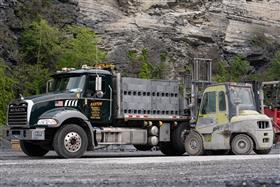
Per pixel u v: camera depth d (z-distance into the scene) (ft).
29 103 88.74
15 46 211.41
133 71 236.84
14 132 91.50
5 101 173.68
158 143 107.86
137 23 268.82
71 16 242.58
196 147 100.17
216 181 44.50
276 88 143.13
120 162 68.28
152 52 254.06
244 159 73.56
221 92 97.76
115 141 97.55
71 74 96.48
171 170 54.80
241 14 309.22
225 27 297.33
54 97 90.84
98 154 107.45
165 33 273.13
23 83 196.03
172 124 107.04
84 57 210.59
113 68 100.17
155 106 103.65
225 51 293.64
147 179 45.62
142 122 102.73
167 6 284.20
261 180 44.75
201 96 104.99
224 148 96.27
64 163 66.33
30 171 53.62
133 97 100.17
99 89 94.94
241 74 276.41
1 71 179.63
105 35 257.14
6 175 49.42
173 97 106.93
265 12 318.65
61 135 86.99
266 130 96.84
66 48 217.36
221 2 305.32
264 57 298.35
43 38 211.41
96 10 261.03
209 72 111.24
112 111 98.07
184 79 110.42
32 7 227.40
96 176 48.55
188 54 271.49
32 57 212.64
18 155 102.99
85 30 222.28
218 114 97.66
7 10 216.95
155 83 104.06
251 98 100.22
